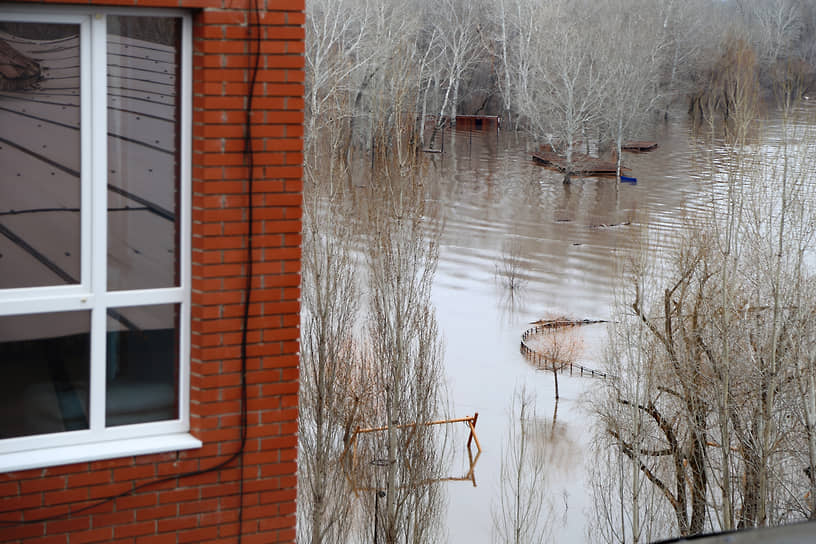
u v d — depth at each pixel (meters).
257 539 6.06
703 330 22.17
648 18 83.81
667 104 93.50
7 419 5.51
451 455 30.50
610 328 29.12
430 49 78.81
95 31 5.37
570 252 50.50
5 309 5.40
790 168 24.48
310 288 23.33
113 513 5.68
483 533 26.03
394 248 24.09
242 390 5.88
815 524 2.50
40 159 5.41
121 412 5.74
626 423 23.56
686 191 63.53
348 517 23.75
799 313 21.23
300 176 5.80
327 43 53.81
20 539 5.49
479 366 37.28
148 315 5.73
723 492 21.22
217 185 5.62
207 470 5.87
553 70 74.75
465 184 68.12
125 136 5.54
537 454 30.22
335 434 23.66
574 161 73.06
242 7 5.52
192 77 5.59
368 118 44.91
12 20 5.22
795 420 21.36
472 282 46.16
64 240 5.50
